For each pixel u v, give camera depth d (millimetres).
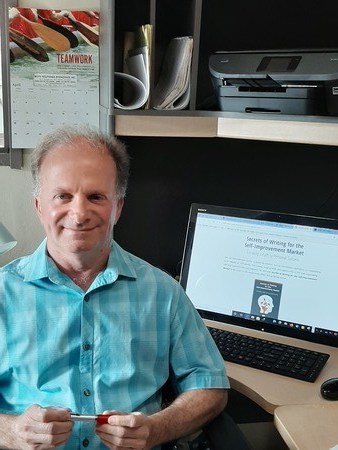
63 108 2082
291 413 1274
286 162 2086
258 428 1911
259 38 2031
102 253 1385
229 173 2135
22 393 1365
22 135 2078
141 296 1416
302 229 1722
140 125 1798
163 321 1420
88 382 1349
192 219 1880
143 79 1771
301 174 2080
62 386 1339
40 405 1326
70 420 1188
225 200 2156
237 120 1772
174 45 1852
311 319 1683
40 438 1165
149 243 2160
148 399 1396
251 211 1798
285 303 1721
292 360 1549
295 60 1614
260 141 2094
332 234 1684
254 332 1746
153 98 1801
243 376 1492
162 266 2186
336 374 1511
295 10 2000
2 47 2035
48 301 1366
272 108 1677
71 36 2035
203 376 1405
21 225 2188
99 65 2066
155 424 1267
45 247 1406
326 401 1368
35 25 2008
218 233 1838
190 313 1462
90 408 1339
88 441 1307
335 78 1518
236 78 1685
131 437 1190
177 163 2119
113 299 1395
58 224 1299
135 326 1394
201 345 1447
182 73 1788
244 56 1715
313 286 1693
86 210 1273
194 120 1821
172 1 1925
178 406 1346
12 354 1347
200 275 1845
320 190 2070
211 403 1376
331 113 1581
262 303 1751
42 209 1325
